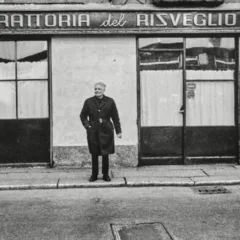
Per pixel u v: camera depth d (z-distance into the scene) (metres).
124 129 10.10
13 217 6.32
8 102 10.20
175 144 10.38
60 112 10.05
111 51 10.04
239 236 5.37
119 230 5.65
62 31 9.83
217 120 10.48
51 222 6.06
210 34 10.23
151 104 10.38
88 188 8.30
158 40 10.27
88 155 10.07
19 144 10.19
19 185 8.27
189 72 10.38
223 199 7.30
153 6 9.95
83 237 5.41
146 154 10.37
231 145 10.45
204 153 10.43
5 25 9.77
